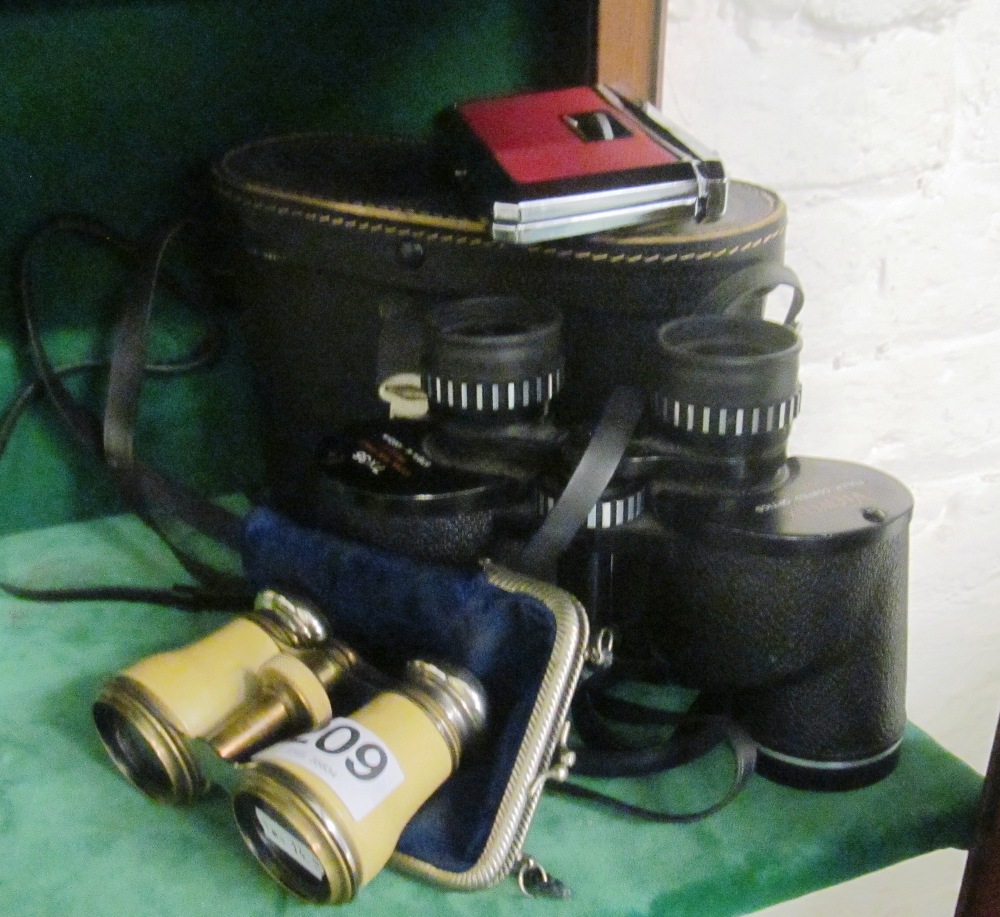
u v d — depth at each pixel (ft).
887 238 2.33
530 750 1.32
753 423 1.40
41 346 1.91
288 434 1.95
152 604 1.83
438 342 1.47
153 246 1.84
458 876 1.31
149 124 1.93
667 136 1.63
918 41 2.17
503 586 1.40
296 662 1.39
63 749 1.53
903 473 2.61
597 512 1.43
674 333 1.46
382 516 1.48
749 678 1.43
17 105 1.83
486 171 1.54
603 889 1.33
